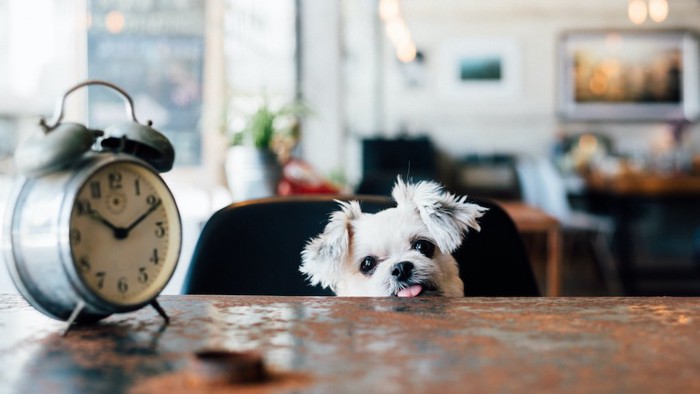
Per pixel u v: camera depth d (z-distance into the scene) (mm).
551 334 784
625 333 790
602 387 600
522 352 708
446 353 705
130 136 901
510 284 1608
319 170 5891
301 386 606
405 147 7531
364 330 805
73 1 4820
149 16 4309
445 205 1354
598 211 7086
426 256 1379
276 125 4090
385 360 681
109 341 765
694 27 8047
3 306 969
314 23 5934
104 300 800
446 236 1332
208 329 817
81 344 753
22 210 818
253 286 1562
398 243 1380
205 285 1553
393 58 8148
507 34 8117
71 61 4805
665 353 707
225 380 606
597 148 7965
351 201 1532
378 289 1307
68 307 811
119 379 631
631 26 8070
